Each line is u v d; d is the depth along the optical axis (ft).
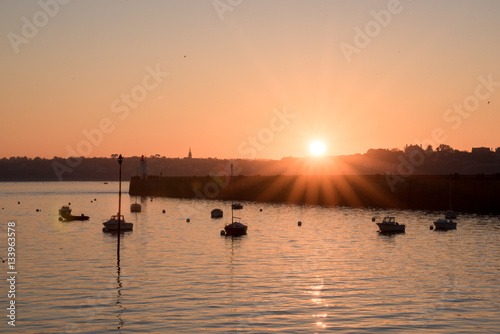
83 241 326.85
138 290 181.57
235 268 225.97
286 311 155.74
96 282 195.21
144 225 437.17
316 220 460.55
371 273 214.90
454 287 188.44
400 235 348.59
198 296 173.27
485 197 504.84
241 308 158.81
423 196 557.33
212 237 346.74
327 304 163.73
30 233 375.86
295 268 226.17
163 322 144.77
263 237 344.49
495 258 254.47
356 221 447.42
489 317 150.51
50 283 193.57
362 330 138.41
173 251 279.90
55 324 143.64
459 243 308.40
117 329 139.03
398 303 165.58
